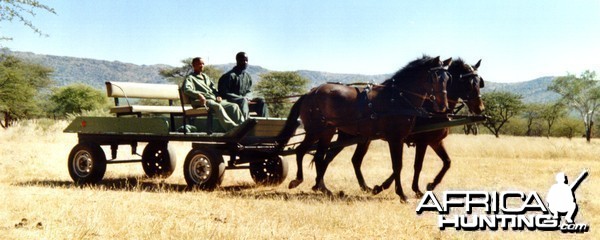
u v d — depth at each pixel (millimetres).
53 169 15523
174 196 10523
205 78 12461
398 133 11016
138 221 7672
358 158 12367
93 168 12562
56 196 9805
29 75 70688
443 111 11102
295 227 7898
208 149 11648
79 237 6684
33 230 7059
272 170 12992
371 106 11125
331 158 12062
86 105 92062
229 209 9156
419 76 11164
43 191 10547
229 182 13688
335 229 7930
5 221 7523
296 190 12453
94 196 10078
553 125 86500
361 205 9922
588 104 84062
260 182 12938
